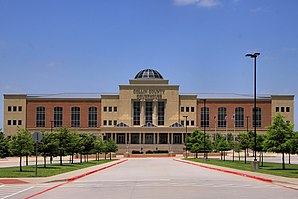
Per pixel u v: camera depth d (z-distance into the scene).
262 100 144.88
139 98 143.38
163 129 136.88
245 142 64.38
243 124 145.00
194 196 21.09
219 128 144.25
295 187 26.16
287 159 87.69
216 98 145.38
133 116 144.12
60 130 57.75
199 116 145.12
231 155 120.38
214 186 26.70
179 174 40.03
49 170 43.97
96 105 144.25
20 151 40.97
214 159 88.38
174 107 143.50
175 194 22.00
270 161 75.19
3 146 45.44
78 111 144.25
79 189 25.14
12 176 34.62
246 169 45.41
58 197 21.09
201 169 50.19
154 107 143.75
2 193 23.11
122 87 144.00
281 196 21.23
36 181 30.56
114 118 143.75
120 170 48.34
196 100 144.75
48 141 51.28
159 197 20.72
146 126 138.38
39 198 20.73
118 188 25.56
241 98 145.50
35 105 143.50
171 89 144.12
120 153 136.12
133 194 22.14
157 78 150.50
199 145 96.12
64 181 31.61
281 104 144.62
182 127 137.38
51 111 143.75
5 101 142.75
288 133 42.53
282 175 35.16
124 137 138.12
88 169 48.09
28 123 142.88
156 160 90.06
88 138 71.69
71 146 56.66
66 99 144.00
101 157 115.00
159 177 35.62
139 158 108.12
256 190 24.20
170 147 136.38
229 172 42.53
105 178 34.91
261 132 143.62
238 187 26.03
